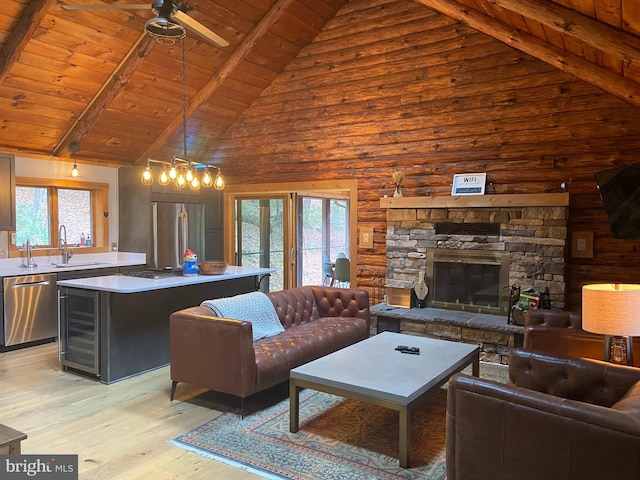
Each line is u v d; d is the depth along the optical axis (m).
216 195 7.48
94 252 6.70
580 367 2.67
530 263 5.04
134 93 5.82
